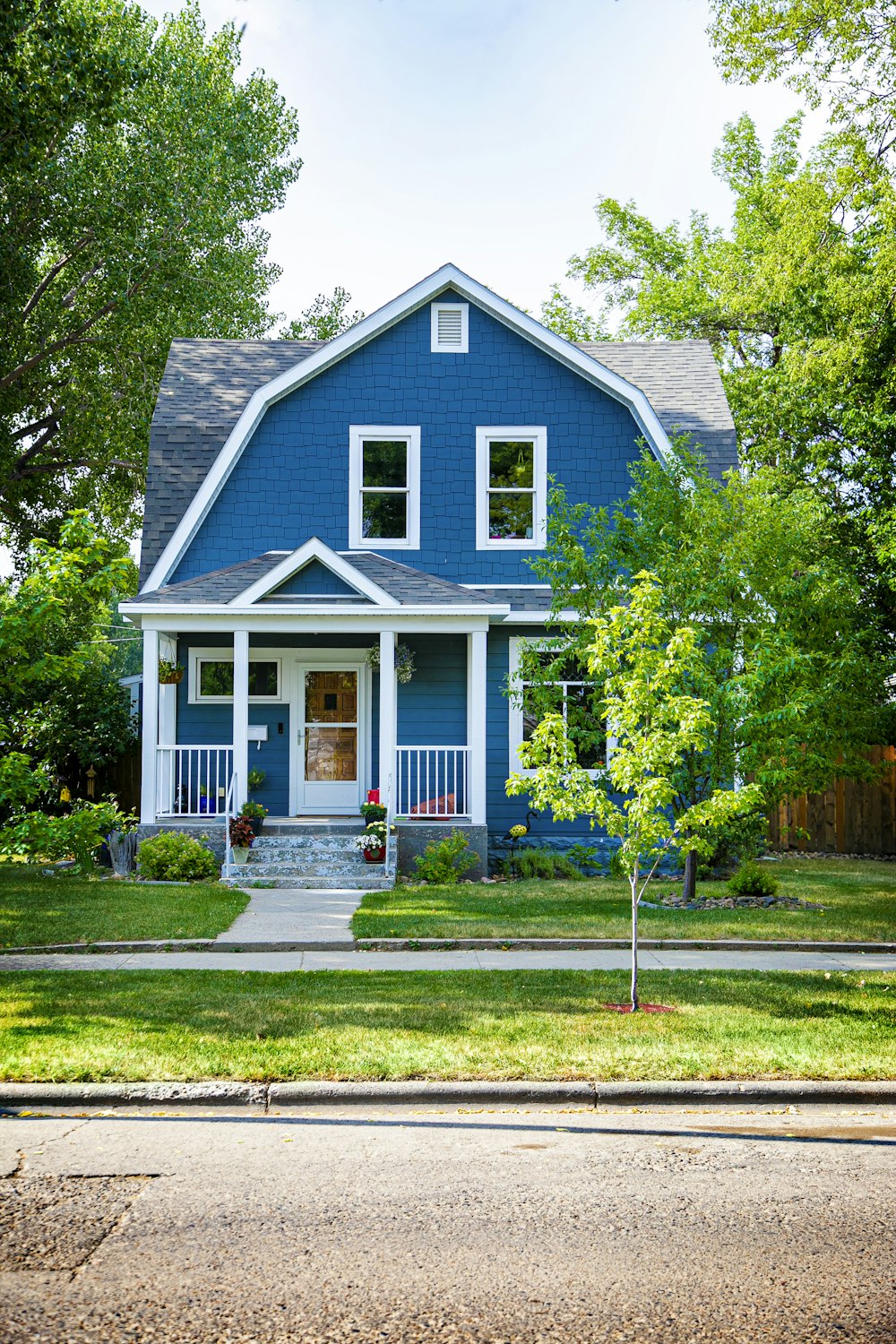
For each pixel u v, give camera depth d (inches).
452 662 759.1
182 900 555.5
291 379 757.3
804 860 851.4
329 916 531.5
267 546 760.3
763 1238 208.4
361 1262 197.2
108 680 890.7
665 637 537.0
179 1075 293.0
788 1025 342.0
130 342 1115.3
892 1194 231.1
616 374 769.6
